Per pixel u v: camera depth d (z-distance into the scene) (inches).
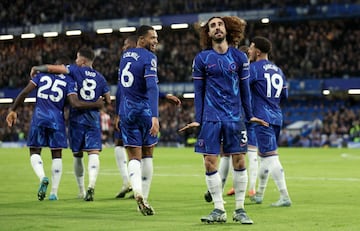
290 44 2684.5
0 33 3144.7
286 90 581.9
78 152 636.7
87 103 626.8
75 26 2970.0
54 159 639.8
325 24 2731.3
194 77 445.1
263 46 570.9
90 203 597.9
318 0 2581.2
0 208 554.6
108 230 420.2
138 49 513.0
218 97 439.8
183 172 1045.8
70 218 484.4
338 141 2277.3
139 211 530.3
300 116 2529.5
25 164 1278.3
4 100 2952.8
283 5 2640.3
